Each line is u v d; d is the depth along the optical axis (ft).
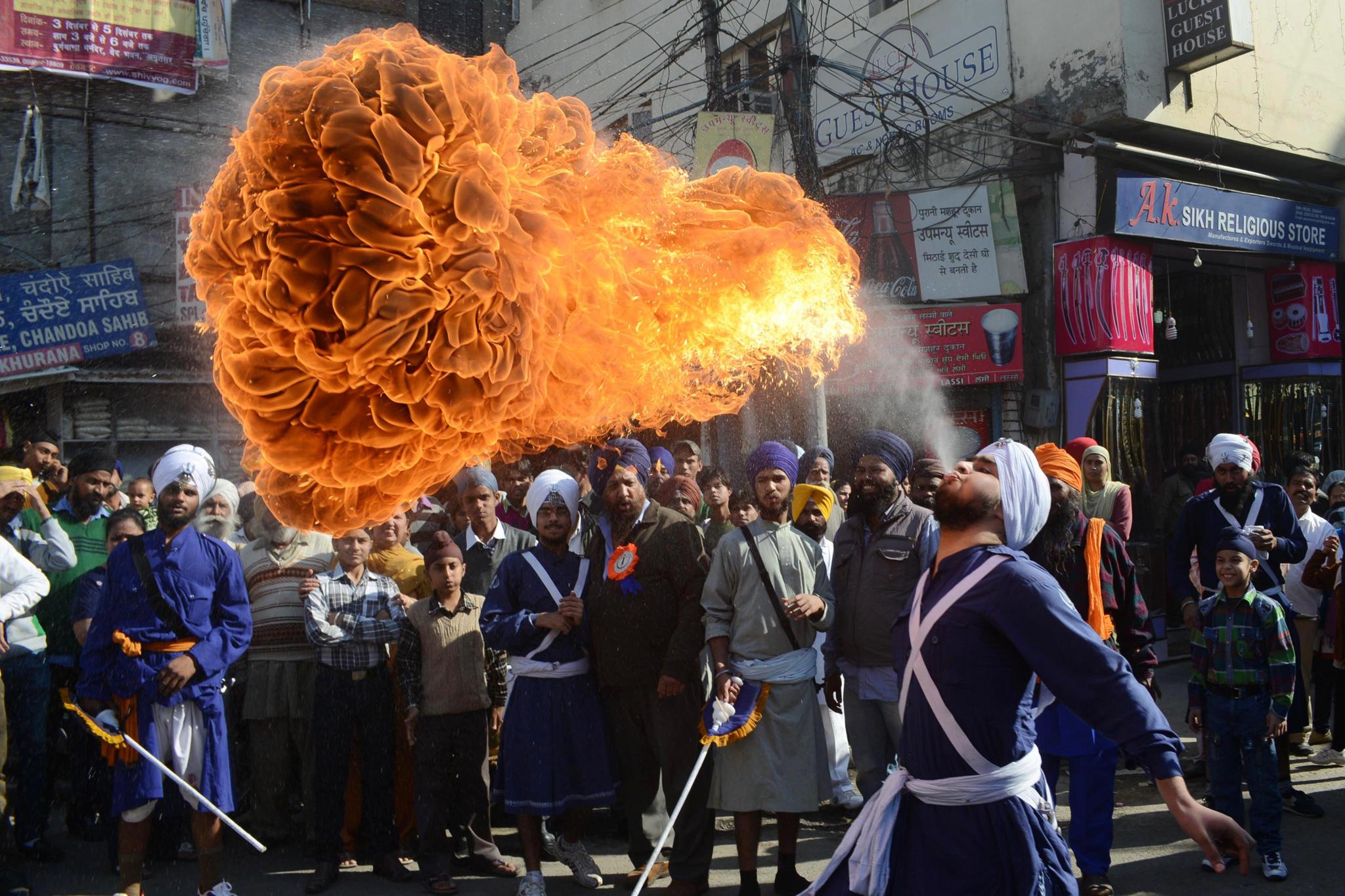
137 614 13.70
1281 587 17.76
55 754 18.15
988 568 7.95
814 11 40.81
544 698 14.38
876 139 38.37
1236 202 35.01
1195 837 6.93
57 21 36.86
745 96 34.96
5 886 14.56
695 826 14.08
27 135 37.29
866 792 14.42
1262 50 35.63
